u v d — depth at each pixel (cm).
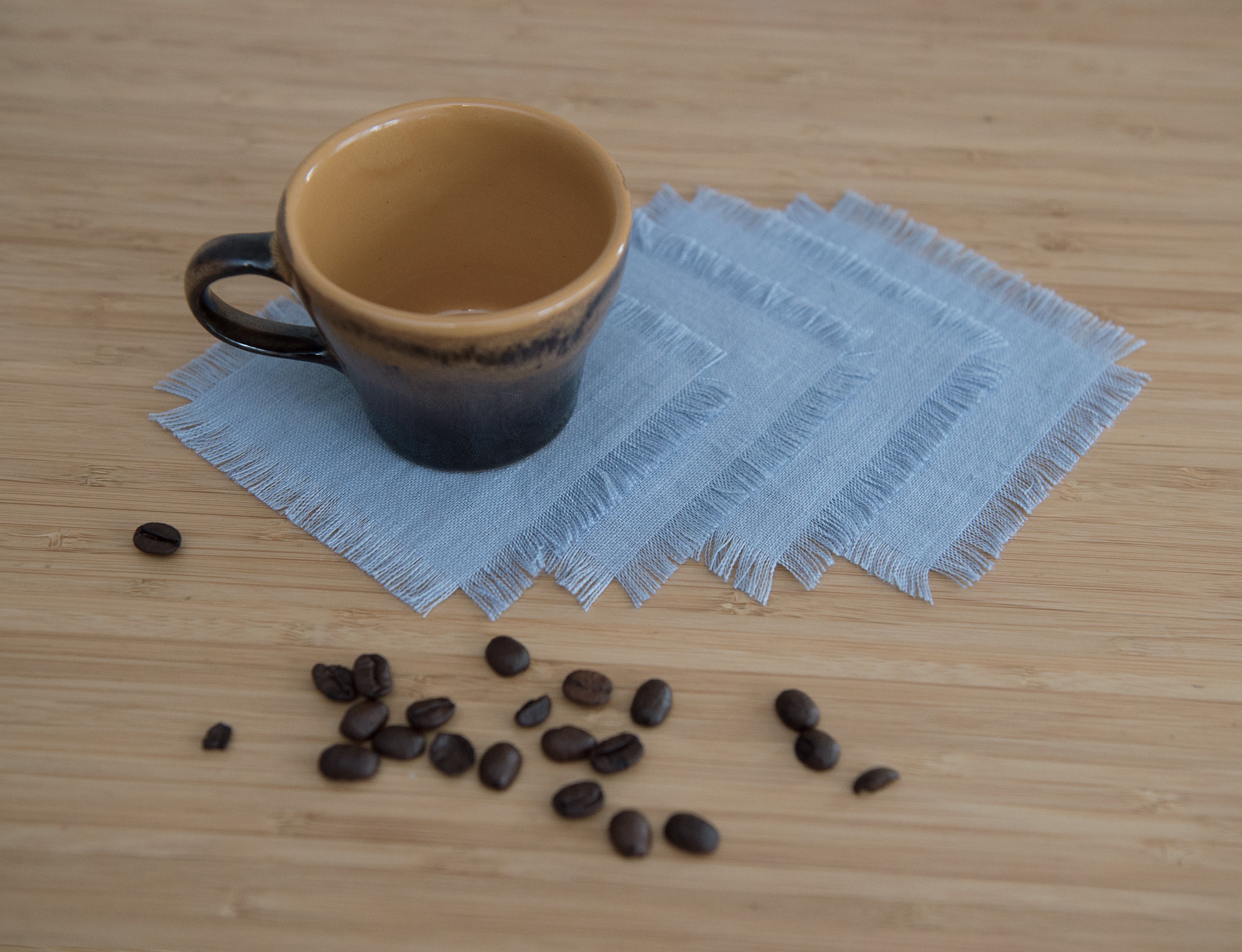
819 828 29
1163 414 35
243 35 43
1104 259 39
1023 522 33
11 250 37
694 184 40
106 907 28
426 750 30
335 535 32
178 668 31
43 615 31
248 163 40
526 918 28
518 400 31
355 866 28
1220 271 38
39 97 41
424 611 31
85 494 33
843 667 31
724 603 32
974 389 35
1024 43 44
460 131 31
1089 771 30
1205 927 28
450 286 35
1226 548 33
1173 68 44
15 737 30
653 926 28
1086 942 28
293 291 33
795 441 34
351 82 42
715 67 43
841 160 41
